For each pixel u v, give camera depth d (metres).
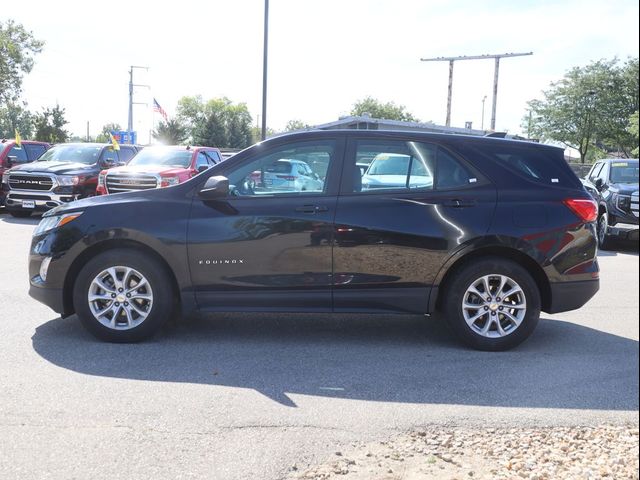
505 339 5.45
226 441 3.59
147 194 5.55
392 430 3.77
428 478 3.12
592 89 49.62
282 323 6.30
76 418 3.86
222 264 5.38
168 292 5.45
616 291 8.29
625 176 13.41
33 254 5.58
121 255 5.38
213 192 5.30
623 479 3.04
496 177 5.54
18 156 17.88
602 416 4.04
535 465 3.26
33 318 6.23
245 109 116.25
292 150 5.57
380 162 5.55
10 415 3.89
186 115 114.62
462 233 5.36
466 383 4.64
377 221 5.37
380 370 4.91
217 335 5.81
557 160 5.70
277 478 3.16
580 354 5.43
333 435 3.69
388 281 5.41
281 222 5.36
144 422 3.82
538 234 5.41
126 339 5.46
